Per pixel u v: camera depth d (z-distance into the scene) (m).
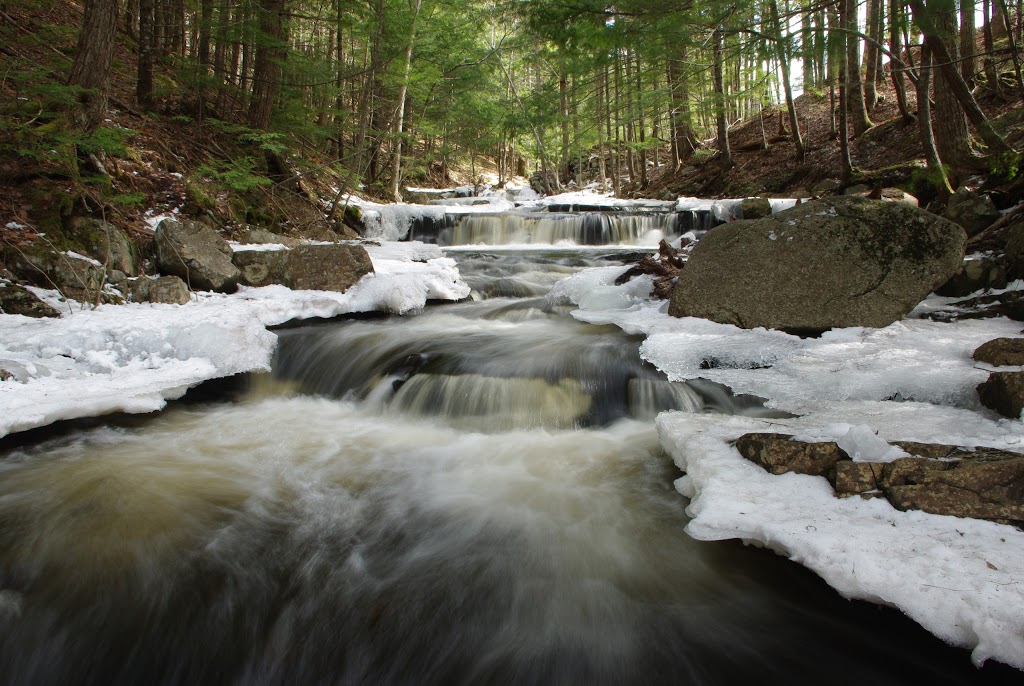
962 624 2.02
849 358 4.62
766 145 18.95
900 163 12.77
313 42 19.59
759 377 4.58
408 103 22.20
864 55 18.39
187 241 7.14
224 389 5.34
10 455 4.01
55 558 3.02
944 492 2.57
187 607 2.77
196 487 3.71
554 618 2.68
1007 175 7.18
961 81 6.86
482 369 5.25
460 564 3.04
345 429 4.75
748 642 2.48
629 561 3.00
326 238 11.08
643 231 14.14
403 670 2.51
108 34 7.83
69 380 4.74
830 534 2.46
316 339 6.23
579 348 5.52
